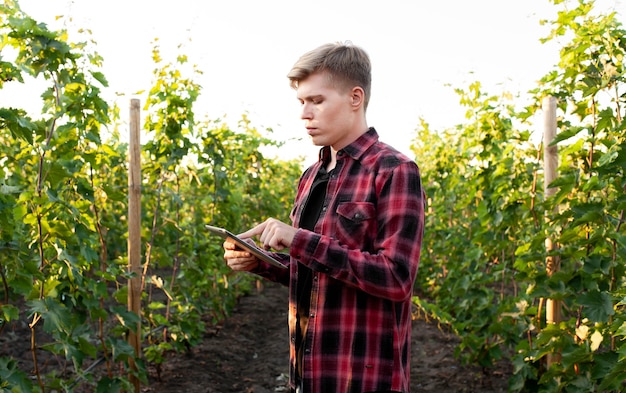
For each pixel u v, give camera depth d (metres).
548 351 3.33
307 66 1.68
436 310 4.77
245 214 7.61
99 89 3.42
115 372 4.38
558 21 3.50
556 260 3.47
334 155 1.81
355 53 1.70
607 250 3.15
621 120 3.11
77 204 3.44
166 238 5.59
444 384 4.62
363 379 1.61
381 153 1.68
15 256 2.80
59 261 3.10
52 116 3.05
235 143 6.84
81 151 3.51
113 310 3.42
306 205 1.83
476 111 4.73
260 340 6.04
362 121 1.75
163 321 4.39
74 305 3.20
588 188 3.10
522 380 3.77
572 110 3.32
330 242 1.55
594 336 3.02
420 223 1.60
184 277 4.94
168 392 4.39
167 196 5.03
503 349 5.09
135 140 3.58
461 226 6.43
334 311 1.64
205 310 6.27
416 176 1.64
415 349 5.46
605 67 3.12
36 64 2.99
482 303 4.50
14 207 2.85
